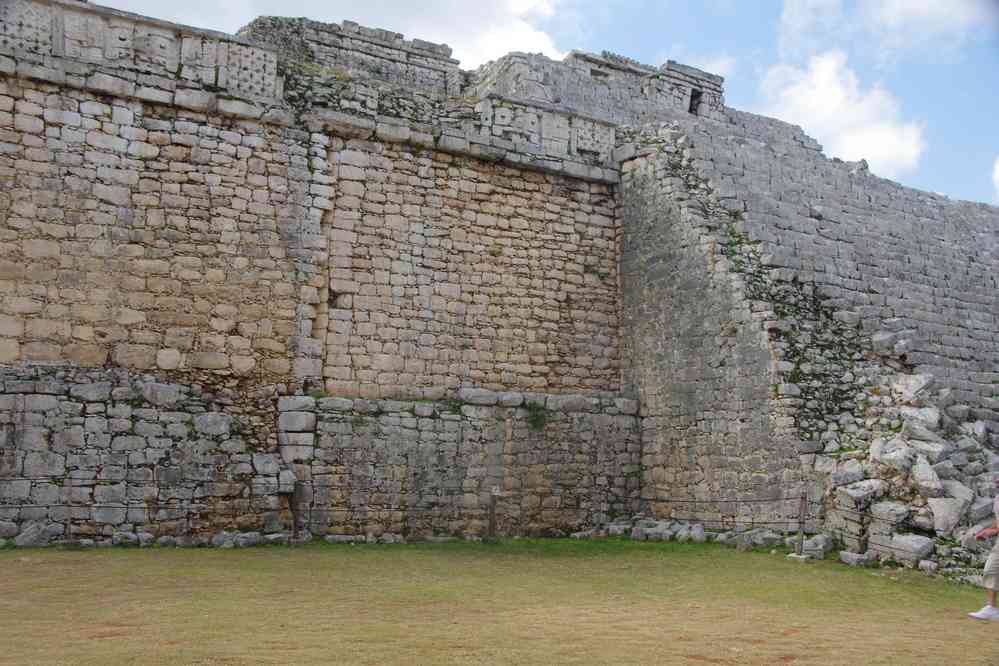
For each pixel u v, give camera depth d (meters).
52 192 14.41
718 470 16.38
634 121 27.33
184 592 9.70
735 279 16.61
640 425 18.23
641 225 18.81
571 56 26.78
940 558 12.69
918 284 20.11
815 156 25.67
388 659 6.88
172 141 15.35
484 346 17.53
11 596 9.26
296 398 15.32
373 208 16.83
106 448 13.66
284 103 16.23
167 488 13.95
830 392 15.67
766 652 7.68
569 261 18.77
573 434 17.61
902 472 13.69
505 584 11.27
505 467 16.86
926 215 23.52
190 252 15.24
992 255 23.62
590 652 7.40
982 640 8.68
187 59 15.61
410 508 15.87
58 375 13.71
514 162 18.23
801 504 14.50
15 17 14.48
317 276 16.16
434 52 25.47
